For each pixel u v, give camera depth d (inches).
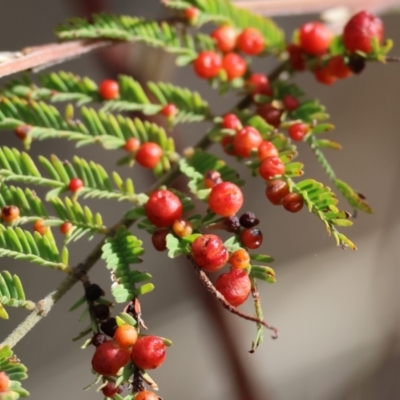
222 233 16.6
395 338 20.4
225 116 13.8
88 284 12.9
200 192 13.0
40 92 13.7
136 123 13.8
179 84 19.7
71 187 13.3
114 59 15.7
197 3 14.3
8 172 13.2
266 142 13.2
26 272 18.4
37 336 19.4
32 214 13.2
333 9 15.1
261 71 19.5
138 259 12.8
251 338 20.1
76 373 19.9
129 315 12.6
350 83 20.4
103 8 16.7
